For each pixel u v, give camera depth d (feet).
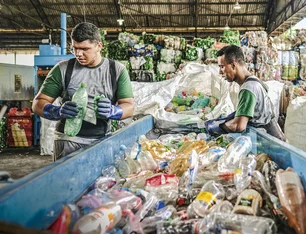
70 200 4.67
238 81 9.22
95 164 5.97
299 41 30.66
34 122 28.81
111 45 22.72
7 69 29.81
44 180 3.80
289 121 16.65
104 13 55.16
